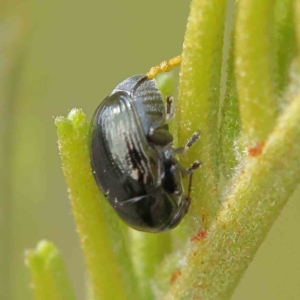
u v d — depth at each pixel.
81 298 0.05
